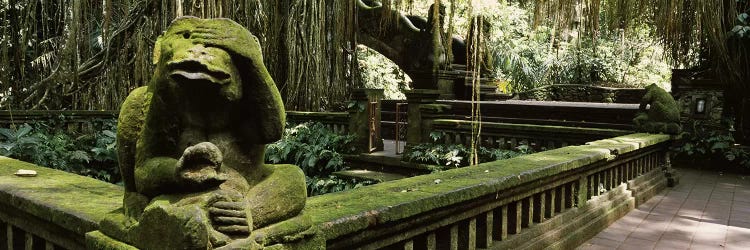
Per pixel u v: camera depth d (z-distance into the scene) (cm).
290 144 995
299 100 1112
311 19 1041
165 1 809
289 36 1059
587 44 1880
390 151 1030
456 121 877
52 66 984
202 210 173
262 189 195
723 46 975
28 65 1001
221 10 661
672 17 903
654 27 1191
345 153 997
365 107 991
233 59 185
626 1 905
